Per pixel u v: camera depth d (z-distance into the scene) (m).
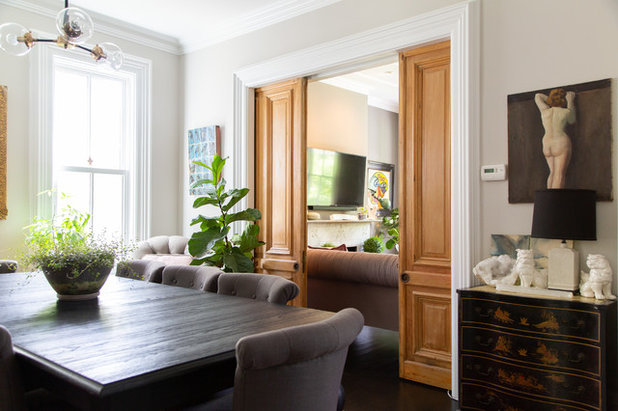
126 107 5.56
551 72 3.04
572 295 2.62
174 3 4.73
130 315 2.00
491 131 3.26
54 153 5.00
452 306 3.35
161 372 1.31
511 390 2.70
